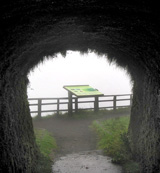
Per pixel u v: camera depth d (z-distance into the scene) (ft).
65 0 7.93
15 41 10.56
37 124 33.17
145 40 12.51
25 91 19.53
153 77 15.94
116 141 25.38
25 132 17.46
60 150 24.44
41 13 9.05
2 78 11.17
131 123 23.52
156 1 7.46
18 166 13.17
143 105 19.51
